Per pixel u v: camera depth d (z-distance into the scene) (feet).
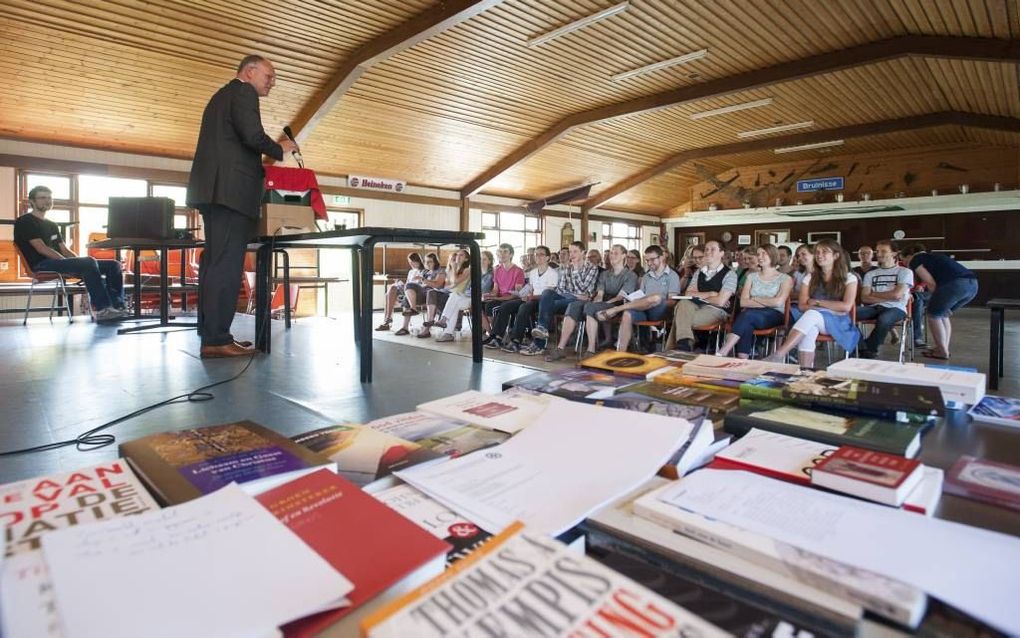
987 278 36.29
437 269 20.52
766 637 1.13
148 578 1.16
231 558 1.26
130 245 13.64
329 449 2.23
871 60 23.02
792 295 14.73
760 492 1.70
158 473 1.85
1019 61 19.51
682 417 2.42
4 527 1.48
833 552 1.33
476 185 39.09
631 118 33.32
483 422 2.67
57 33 19.03
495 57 24.71
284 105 25.71
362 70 23.59
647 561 1.48
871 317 13.29
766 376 3.30
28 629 1.01
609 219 49.96
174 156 28.27
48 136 24.79
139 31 19.61
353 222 35.35
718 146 39.19
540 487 1.83
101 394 7.20
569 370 3.95
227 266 10.05
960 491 1.84
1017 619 1.08
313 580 1.19
